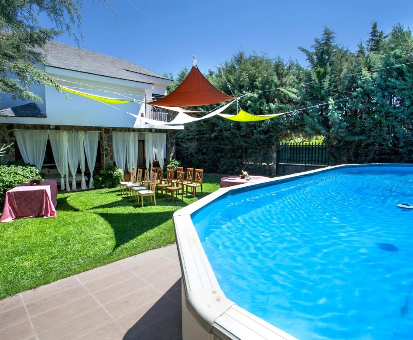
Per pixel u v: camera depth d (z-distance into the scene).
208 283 2.17
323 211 7.83
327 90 15.10
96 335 3.33
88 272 5.01
